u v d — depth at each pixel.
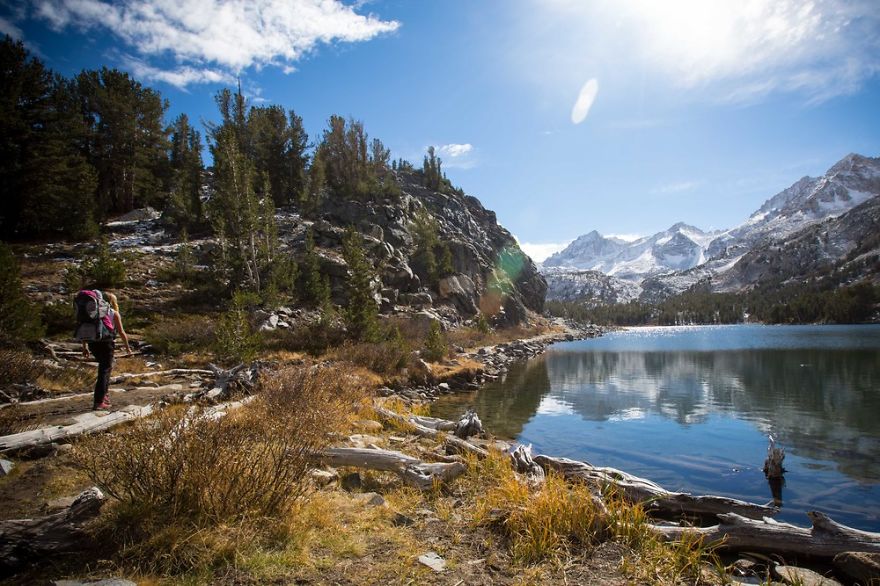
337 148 66.25
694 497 6.35
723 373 28.34
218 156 32.44
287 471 4.46
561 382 25.47
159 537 3.53
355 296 25.03
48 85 38.97
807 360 34.34
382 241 49.69
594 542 4.47
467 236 89.50
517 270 102.25
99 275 22.50
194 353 18.52
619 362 37.66
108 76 51.72
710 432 13.21
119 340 19.17
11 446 6.00
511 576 3.73
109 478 4.22
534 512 4.65
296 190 57.41
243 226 30.88
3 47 36.59
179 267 30.89
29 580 3.09
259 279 31.09
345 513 4.86
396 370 20.77
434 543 4.33
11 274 13.44
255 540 3.82
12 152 35.59
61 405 8.96
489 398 19.59
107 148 50.59
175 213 42.66
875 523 6.87
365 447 7.89
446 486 6.23
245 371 12.40
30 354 11.97
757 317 190.62
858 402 17.92
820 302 145.12
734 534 5.21
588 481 7.12
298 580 3.43
